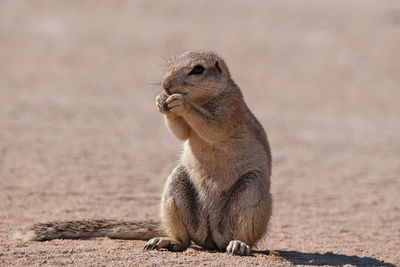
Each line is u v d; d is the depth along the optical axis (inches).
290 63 1833.2
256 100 1481.3
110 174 822.5
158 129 1173.7
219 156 465.1
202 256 433.1
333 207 716.7
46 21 2085.4
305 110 1413.6
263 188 462.0
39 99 1360.7
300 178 875.4
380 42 2053.4
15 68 1635.1
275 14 2340.1
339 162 989.2
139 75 1626.5
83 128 1135.0
